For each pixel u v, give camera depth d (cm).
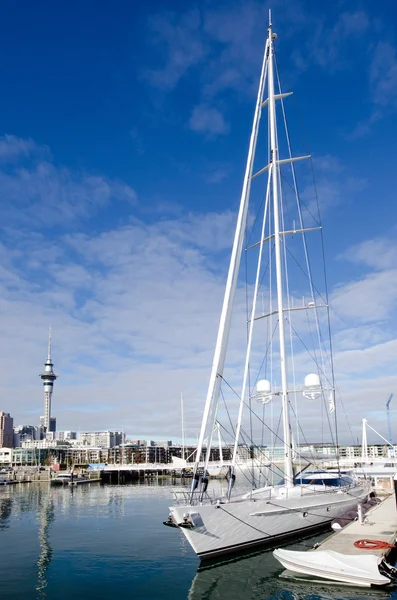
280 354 3256
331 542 2538
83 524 4703
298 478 3569
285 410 3200
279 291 3325
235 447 2878
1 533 4166
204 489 2600
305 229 3584
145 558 2989
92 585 2403
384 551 2342
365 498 3984
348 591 2089
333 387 3347
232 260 2964
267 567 2488
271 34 3631
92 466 15962
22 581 2500
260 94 3434
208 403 2645
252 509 2712
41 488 11312
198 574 2420
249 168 3247
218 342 2745
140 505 6738
